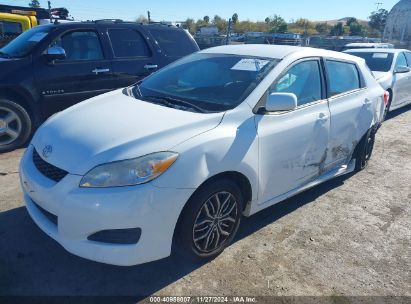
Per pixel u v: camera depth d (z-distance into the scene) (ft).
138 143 8.32
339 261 10.18
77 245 8.09
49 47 17.65
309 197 13.99
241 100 10.13
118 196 7.77
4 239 10.29
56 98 17.98
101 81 19.13
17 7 37.73
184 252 9.23
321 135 12.14
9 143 17.16
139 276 9.13
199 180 8.51
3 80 16.40
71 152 8.52
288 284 9.15
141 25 20.94
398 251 10.82
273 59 11.50
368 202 13.83
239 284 9.04
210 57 12.83
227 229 9.91
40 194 8.49
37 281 8.80
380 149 20.42
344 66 14.07
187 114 9.54
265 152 10.15
